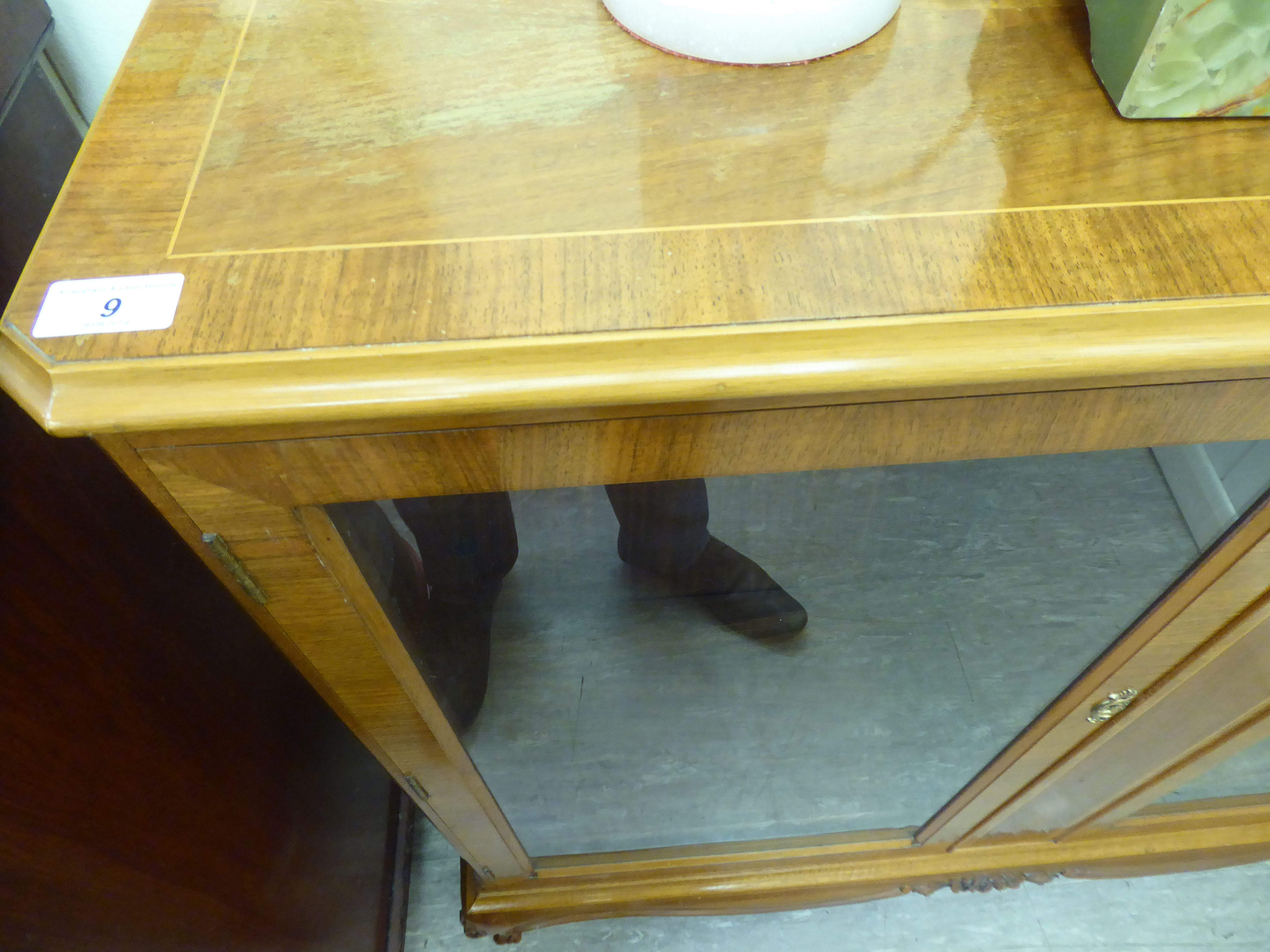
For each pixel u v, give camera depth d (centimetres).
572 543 43
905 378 31
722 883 85
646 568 46
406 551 41
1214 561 45
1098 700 59
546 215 35
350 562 39
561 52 42
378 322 31
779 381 30
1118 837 87
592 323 31
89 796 47
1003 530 44
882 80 40
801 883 85
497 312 31
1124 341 31
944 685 62
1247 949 91
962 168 36
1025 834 86
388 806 92
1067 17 43
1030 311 31
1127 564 47
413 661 48
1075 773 70
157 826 53
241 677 67
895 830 85
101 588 51
